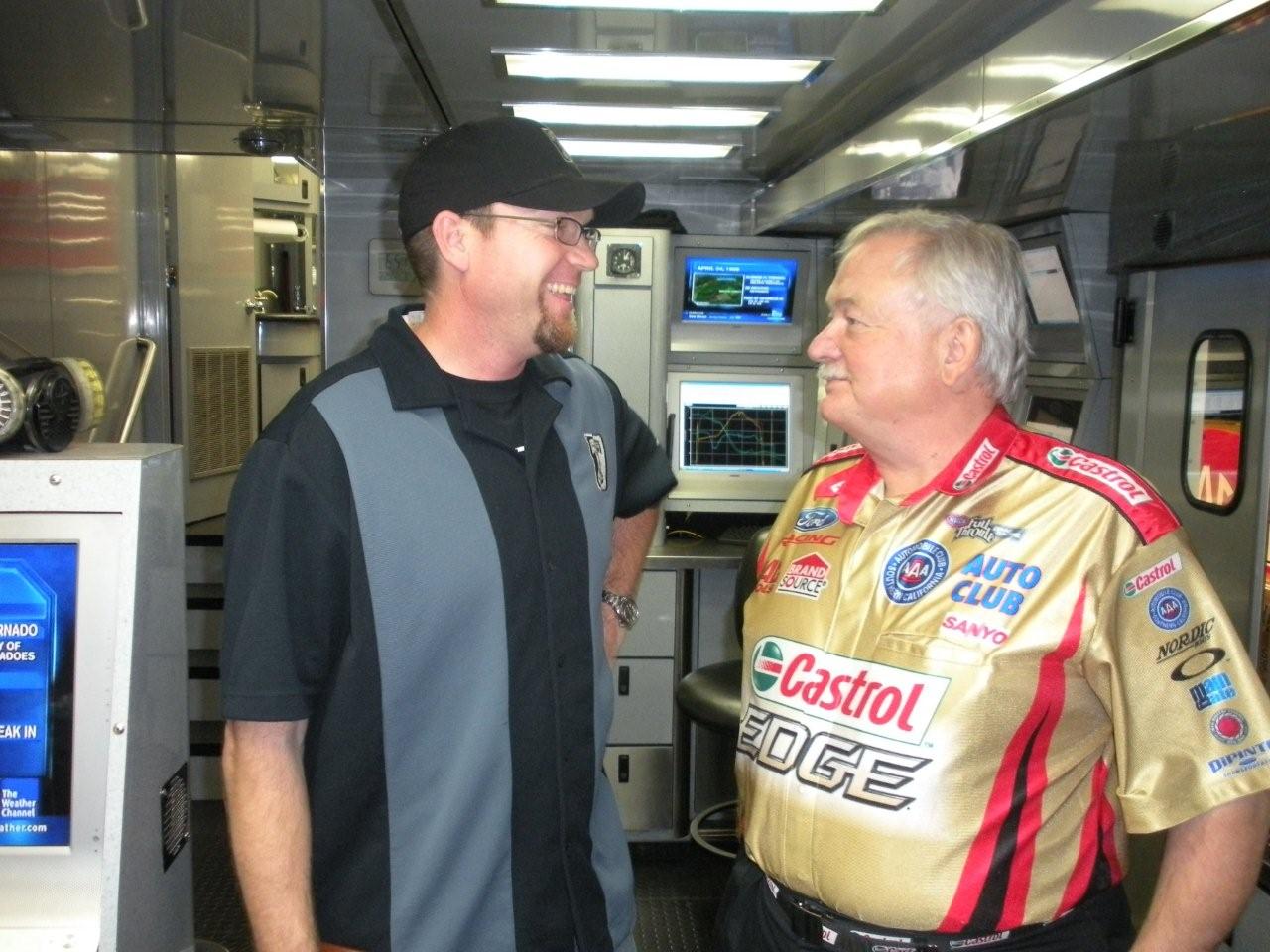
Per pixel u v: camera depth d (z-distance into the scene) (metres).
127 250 4.14
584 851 1.44
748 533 3.78
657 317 3.58
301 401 1.30
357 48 2.26
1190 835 1.15
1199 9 1.19
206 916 3.11
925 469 1.34
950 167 2.11
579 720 1.41
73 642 1.48
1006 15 1.85
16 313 3.85
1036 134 1.76
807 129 3.06
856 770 1.25
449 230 1.30
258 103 2.82
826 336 1.35
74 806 1.48
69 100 2.80
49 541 1.48
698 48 2.21
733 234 4.27
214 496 4.51
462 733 1.32
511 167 1.27
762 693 1.39
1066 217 2.76
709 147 3.42
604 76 2.48
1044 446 1.31
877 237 1.33
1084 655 1.20
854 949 1.27
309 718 1.31
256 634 1.23
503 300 1.31
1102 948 1.25
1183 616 1.16
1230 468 2.51
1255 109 1.55
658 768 3.55
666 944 2.98
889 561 1.31
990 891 1.20
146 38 2.18
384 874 1.32
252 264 4.74
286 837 1.26
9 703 1.47
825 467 1.52
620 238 3.54
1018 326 1.31
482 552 1.32
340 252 4.22
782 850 1.32
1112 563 1.20
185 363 4.28
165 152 3.61
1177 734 1.15
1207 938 1.14
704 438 3.87
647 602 3.49
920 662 1.23
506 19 2.04
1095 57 1.42
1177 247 2.49
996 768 1.20
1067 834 1.22
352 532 1.26
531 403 1.42
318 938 1.30
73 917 1.48
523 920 1.37
